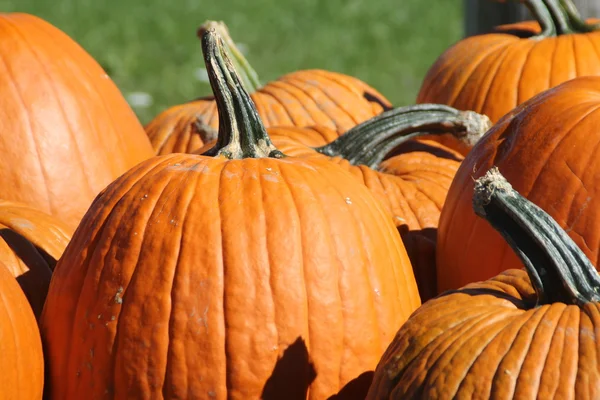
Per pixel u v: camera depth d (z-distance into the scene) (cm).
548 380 260
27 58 448
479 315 288
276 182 326
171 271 310
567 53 496
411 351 287
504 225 292
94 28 1898
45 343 335
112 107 475
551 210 348
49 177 438
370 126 469
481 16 721
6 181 432
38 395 328
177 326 307
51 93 446
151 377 308
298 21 2100
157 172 334
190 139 542
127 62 1570
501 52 509
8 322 317
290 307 310
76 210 442
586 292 283
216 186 324
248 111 350
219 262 310
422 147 482
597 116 359
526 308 292
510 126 384
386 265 333
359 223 331
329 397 317
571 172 349
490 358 269
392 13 2166
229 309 308
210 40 350
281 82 577
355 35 1947
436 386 270
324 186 332
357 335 320
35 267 372
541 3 521
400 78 1556
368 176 442
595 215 341
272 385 309
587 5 691
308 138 484
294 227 316
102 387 314
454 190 393
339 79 576
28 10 2064
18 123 436
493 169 294
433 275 417
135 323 310
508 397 260
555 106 372
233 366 307
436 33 1961
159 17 2050
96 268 320
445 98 513
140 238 316
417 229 425
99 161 453
